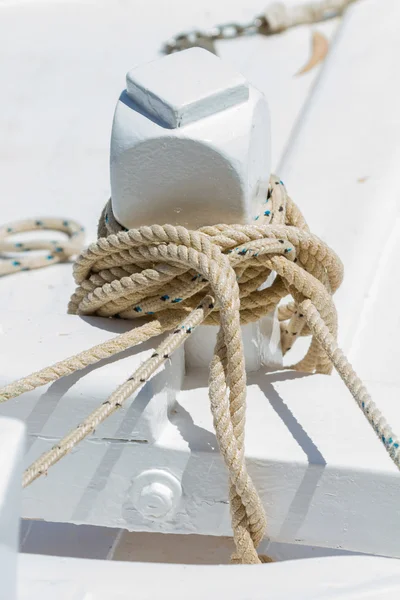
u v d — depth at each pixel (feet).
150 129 3.54
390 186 5.15
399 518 3.55
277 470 3.56
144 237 3.56
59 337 3.69
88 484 3.65
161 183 3.60
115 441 3.57
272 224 3.69
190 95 3.52
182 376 3.79
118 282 3.63
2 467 2.79
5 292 4.97
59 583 3.21
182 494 3.63
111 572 3.28
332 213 5.04
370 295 4.75
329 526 3.61
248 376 3.83
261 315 3.74
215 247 3.53
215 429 3.49
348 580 3.28
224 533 3.68
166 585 3.25
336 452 3.55
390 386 3.80
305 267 3.75
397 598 3.21
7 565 2.82
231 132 3.53
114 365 3.57
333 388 3.77
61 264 5.11
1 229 5.20
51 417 3.58
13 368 3.59
